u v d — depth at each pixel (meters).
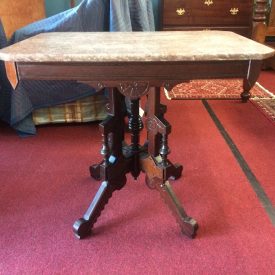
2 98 1.93
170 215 1.26
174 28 3.20
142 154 1.25
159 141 1.15
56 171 1.57
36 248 1.10
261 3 2.83
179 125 2.10
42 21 1.71
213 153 1.74
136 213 1.28
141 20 1.92
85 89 1.90
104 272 1.01
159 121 1.08
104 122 1.09
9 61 0.89
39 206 1.32
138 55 0.84
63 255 1.08
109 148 1.15
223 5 3.14
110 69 0.89
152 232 1.18
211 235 1.16
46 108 2.01
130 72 0.89
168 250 1.10
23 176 1.53
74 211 1.29
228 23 3.21
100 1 1.67
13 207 1.32
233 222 1.22
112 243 1.13
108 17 1.75
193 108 2.40
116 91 1.07
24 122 1.92
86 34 1.22
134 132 1.23
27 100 1.87
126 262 1.05
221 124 2.12
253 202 1.34
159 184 1.17
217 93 2.68
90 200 1.36
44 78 0.92
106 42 1.04
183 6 3.13
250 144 1.84
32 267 1.03
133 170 1.27
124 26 1.74
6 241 1.13
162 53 0.86
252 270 1.02
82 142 1.87
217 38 1.10
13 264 1.04
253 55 0.86
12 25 2.42
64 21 1.66
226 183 1.46
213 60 0.86
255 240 1.14
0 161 1.66
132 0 1.86
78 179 1.51
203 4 3.12
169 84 0.91
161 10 3.16
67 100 1.94
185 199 1.36
